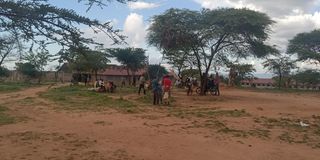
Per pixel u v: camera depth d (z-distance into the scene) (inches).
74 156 413.1
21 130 569.6
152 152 435.2
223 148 466.3
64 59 267.4
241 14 1273.4
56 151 434.3
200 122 657.6
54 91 1549.0
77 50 263.1
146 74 1977.1
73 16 253.1
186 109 872.3
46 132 551.5
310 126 650.8
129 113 786.2
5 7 237.9
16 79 3294.8
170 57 1887.3
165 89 991.0
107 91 1444.4
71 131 560.1
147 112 805.2
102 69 2320.4
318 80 2839.6
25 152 428.5
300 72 2896.2
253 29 1304.1
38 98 1190.3
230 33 1317.7
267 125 642.8
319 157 440.8
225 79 2434.8
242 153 446.0
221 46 1390.3
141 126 607.2
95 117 719.1
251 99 1218.0
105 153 426.9
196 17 1349.7
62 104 975.6
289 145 498.0
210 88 1359.5
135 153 429.4
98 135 528.7
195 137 524.4
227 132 567.2
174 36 1350.9
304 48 2539.4
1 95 1413.6
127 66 2694.4
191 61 1637.6
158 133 547.2
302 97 1485.0
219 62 1533.0
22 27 249.3
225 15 1278.3
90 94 1296.8
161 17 1370.6
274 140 525.3
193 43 1363.2
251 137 538.3
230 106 959.0
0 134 533.6
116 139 502.3
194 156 423.8
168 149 451.2
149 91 1444.4
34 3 246.2
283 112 847.7
